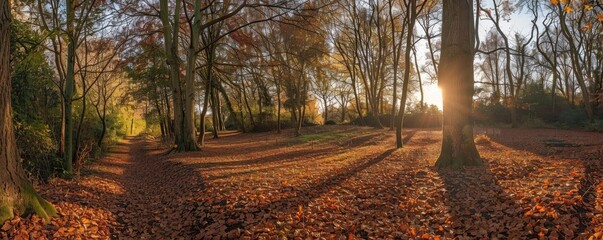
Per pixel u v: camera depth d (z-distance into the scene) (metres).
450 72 10.17
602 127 24.69
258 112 41.91
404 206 7.08
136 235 6.91
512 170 9.10
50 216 6.30
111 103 28.12
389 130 29.66
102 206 8.49
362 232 6.03
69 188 9.77
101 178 12.45
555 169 8.87
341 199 7.76
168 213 8.13
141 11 21.73
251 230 6.14
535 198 6.35
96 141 19.53
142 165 18.59
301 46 28.61
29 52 10.72
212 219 6.98
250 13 27.59
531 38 29.95
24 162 10.44
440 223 6.19
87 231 6.41
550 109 33.53
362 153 16.45
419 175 9.52
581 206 5.86
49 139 11.65
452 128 10.27
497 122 33.59
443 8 10.33
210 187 9.17
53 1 11.44
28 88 11.21
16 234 5.39
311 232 6.06
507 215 6.02
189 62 20.86
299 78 29.75
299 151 20.03
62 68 12.30
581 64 35.31
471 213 6.41
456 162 10.13
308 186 8.98
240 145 25.91
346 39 36.62
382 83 37.81
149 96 28.19
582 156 11.51
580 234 5.00
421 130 30.62
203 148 23.41
